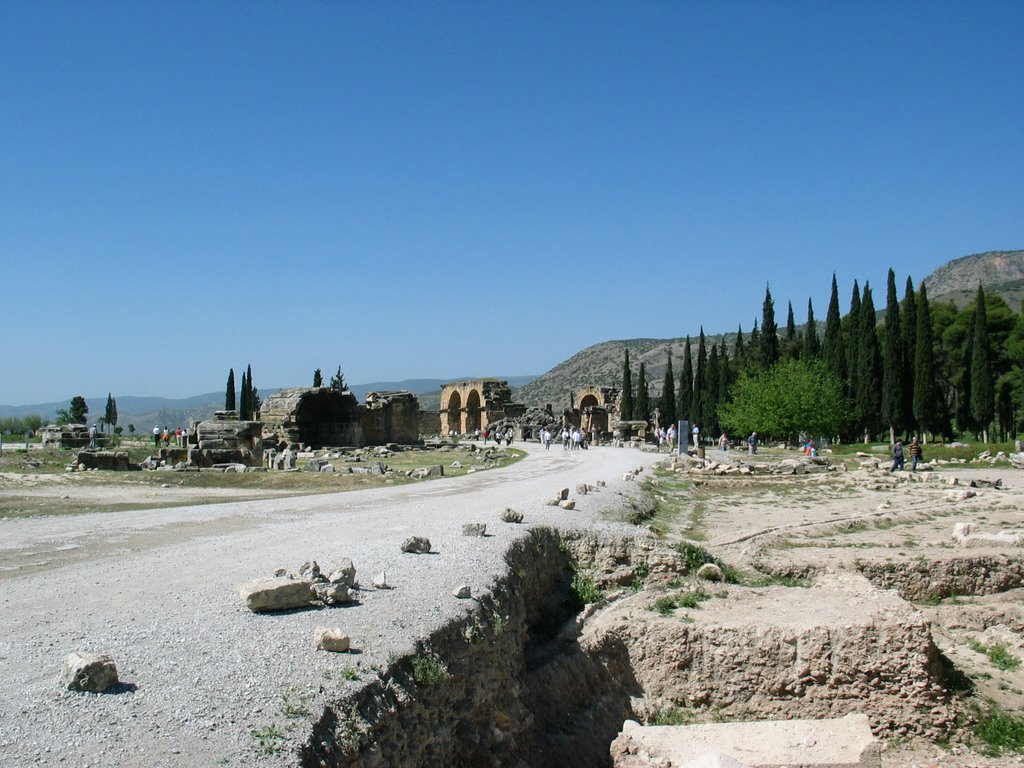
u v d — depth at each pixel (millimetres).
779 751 11633
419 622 10906
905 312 83125
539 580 17688
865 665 14578
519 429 96938
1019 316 92000
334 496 29672
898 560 21391
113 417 117625
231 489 33531
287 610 11125
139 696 7918
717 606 17125
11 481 33781
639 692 15328
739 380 91438
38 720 7246
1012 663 16969
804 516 30734
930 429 78875
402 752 8797
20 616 10922
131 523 21031
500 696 12047
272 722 7641
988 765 13336
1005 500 33406
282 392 72812
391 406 81562
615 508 26250
